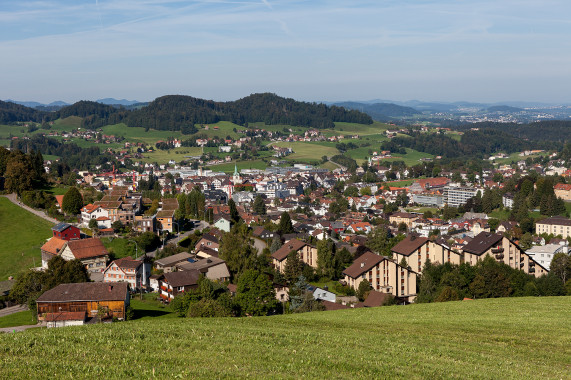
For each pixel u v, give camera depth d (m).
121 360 32.59
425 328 53.22
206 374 30.66
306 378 31.52
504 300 73.69
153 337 39.94
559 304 69.88
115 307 79.88
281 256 120.88
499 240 110.12
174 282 97.38
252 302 84.94
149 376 29.66
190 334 41.88
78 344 36.28
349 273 103.81
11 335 38.56
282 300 99.38
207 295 85.44
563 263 113.12
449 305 70.62
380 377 33.06
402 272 103.44
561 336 49.66
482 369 36.81
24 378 28.34
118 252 129.50
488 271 94.44
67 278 94.69
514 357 41.78
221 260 110.25
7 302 96.50
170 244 132.25
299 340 42.59
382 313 64.75
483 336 49.44
